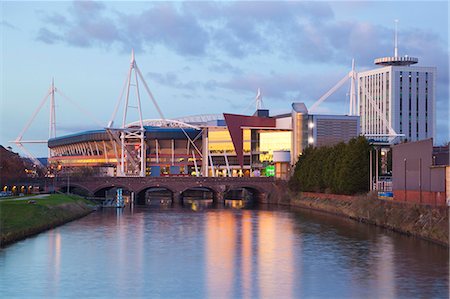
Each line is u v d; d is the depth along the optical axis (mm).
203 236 133125
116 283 85750
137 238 129625
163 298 78000
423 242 119375
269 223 160875
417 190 138625
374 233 134750
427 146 132375
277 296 78812
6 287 83000
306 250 112312
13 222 135500
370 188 178875
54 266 97125
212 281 87062
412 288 82438
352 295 79188
